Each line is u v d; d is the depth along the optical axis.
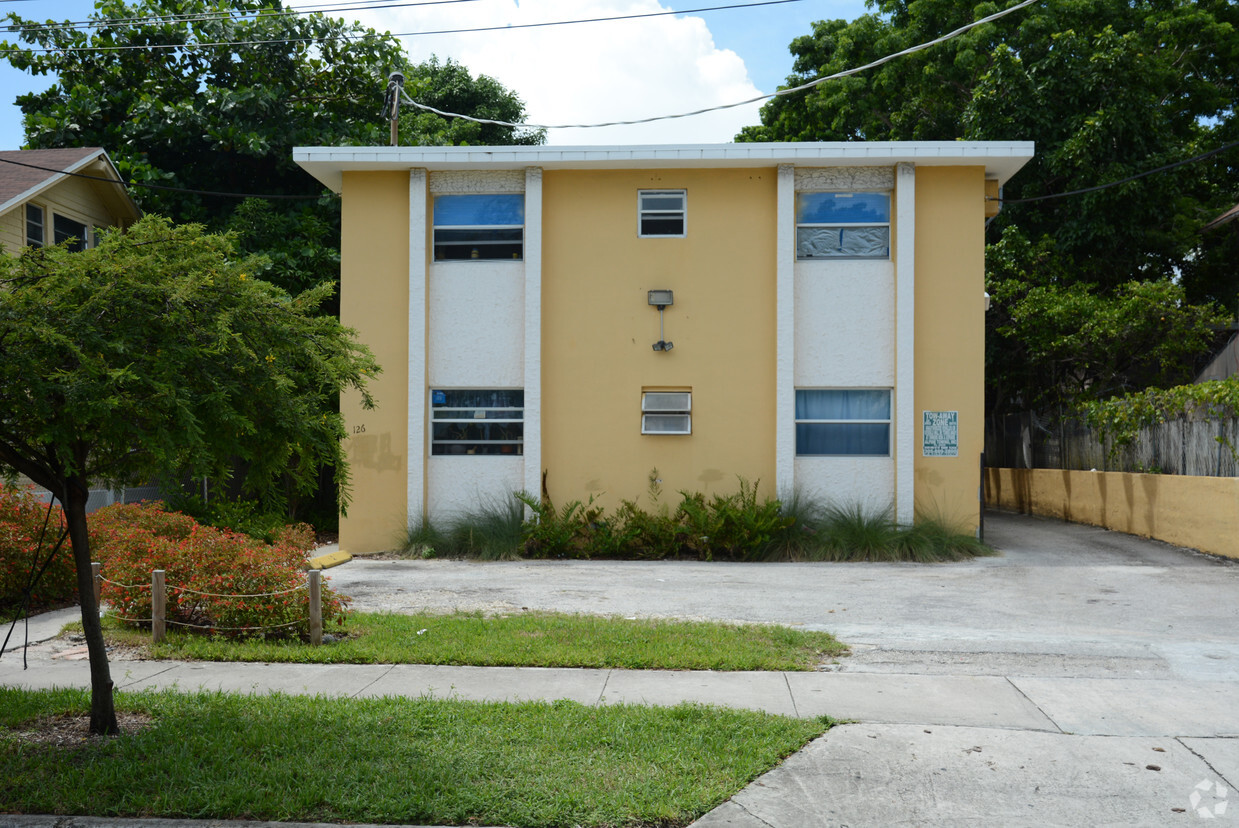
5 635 9.61
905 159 16.34
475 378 17.06
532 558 16.05
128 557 9.79
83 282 5.34
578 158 16.55
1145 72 23.98
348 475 6.62
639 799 5.23
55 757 5.89
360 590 12.56
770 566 14.98
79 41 22.77
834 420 16.77
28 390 5.15
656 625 9.90
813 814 5.14
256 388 5.74
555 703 6.91
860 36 30.23
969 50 26.62
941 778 5.62
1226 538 14.60
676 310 16.89
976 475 16.34
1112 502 18.67
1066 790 5.46
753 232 16.86
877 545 15.42
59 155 18.89
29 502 11.47
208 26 22.55
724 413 16.78
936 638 9.45
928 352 16.52
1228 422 14.59
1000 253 24.22
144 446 5.47
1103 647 9.02
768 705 7.05
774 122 33.94
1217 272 28.36
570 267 17.02
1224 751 6.09
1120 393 23.38
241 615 9.10
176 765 5.69
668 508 16.72
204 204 22.73
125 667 8.28
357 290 17.14
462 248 17.23
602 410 16.88
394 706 6.89
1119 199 23.44
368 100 24.20
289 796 5.29
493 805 5.16
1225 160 29.53
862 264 16.72
